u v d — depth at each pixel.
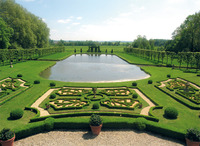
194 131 10.85
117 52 110.31
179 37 71.94
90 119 12.76
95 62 60.06
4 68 40.66
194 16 59.34
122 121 13.56
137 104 18.45
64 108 17.11
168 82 28.92
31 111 16.59
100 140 12.02
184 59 45.16
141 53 78.75
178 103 19.58
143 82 29.14
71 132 13.10
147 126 13.39
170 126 12.98
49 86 25.62
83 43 193.12
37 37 77.19
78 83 27.69
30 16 75.75
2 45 51.88
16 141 11.87
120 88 25.05
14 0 64.12
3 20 54.38
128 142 11.81
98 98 20.28
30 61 55.81
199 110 17.53
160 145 11.53
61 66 48.75
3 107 17.50
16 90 23.33
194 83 28.03
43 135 12.67
